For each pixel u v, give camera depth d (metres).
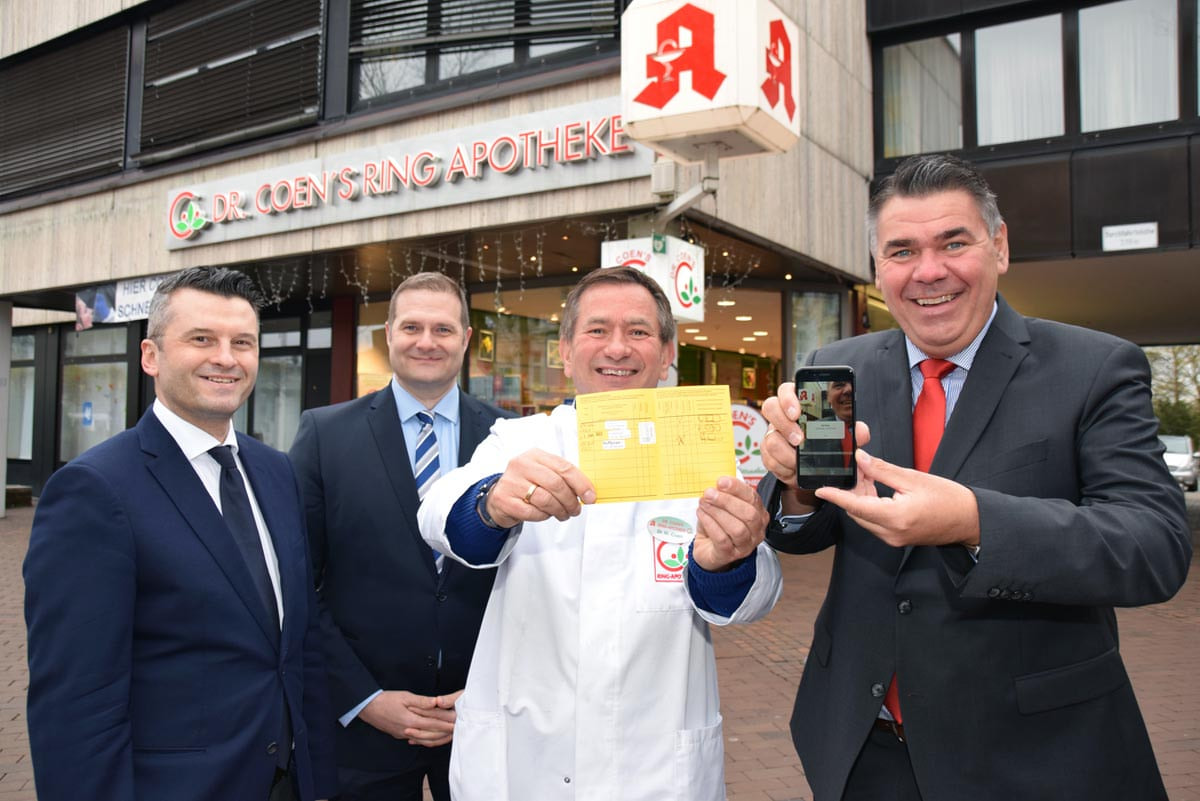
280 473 1.98
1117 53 8.19
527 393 9.91
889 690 1.47
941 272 1.39
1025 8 8.49
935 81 9.02
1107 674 1.37
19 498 13.09
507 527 1.46
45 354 14.87
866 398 1.57
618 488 1.41
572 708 1.54
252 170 8.74
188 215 8.97
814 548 1.58
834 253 8.55
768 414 1.30
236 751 1.60
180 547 1.62
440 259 8.72
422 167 7.32
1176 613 6.38
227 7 9.12
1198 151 7.71
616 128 6.27
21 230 11.14
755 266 8.60
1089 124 8.30
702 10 4.32
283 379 12.05
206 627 1.62
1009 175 8.53
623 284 1.76
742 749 3.72
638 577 1.58
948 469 1.39
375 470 2.24
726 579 1.47
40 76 11.17
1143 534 1.19
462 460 2.38
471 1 7.38
